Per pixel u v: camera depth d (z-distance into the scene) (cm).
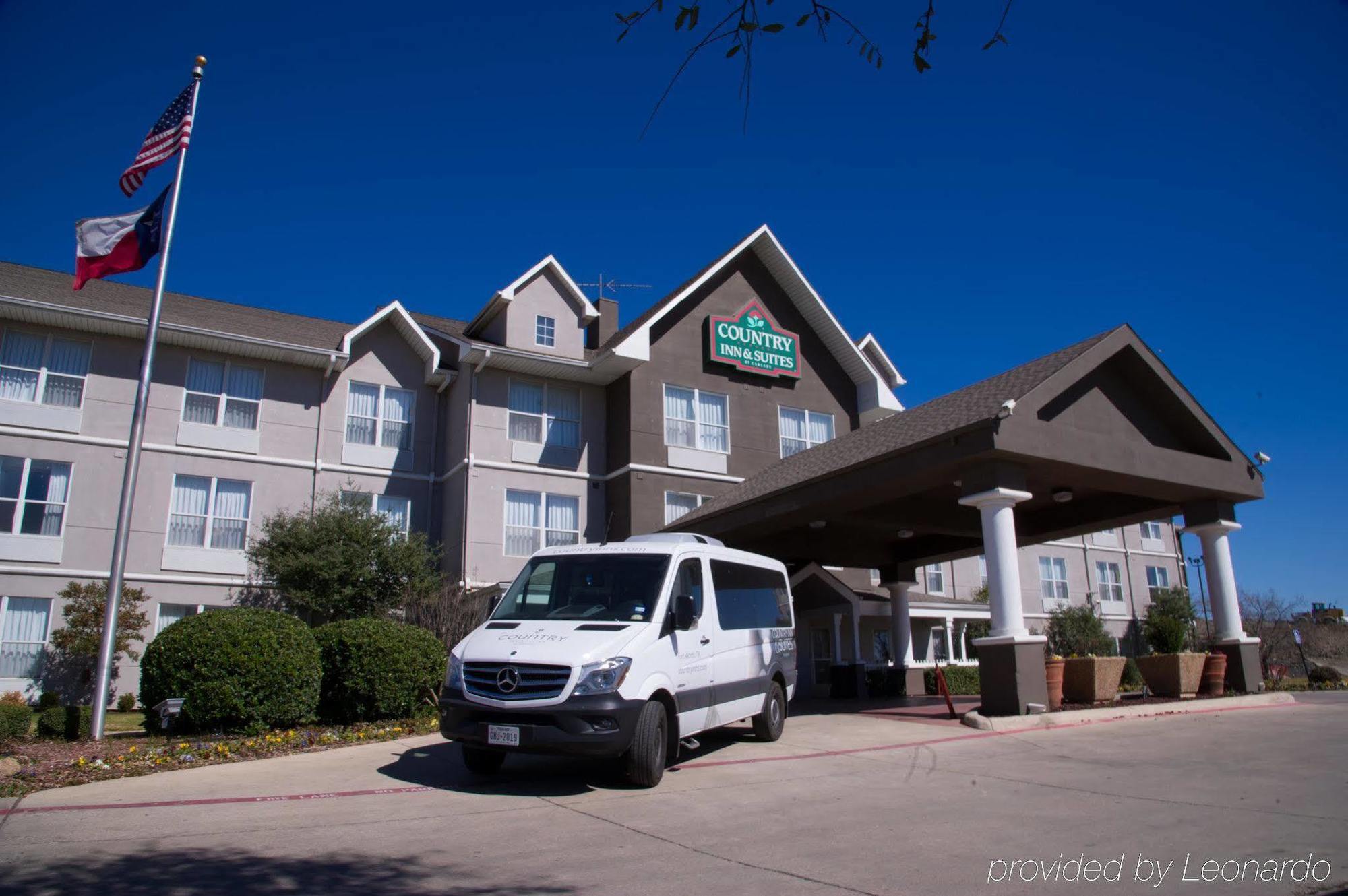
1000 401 1238
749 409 2602
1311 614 4525
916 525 1708
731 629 1016
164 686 1099
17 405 1989
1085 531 1781
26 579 1936
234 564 2147
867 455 1373
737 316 2617
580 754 762
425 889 502
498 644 819
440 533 2414
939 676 1322
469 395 2359
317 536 1970
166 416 2136
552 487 2402
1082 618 3519
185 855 570
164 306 2306
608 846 599
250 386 2261
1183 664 1444
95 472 2045
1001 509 1232
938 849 584
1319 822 632
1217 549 1542
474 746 786
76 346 2083
